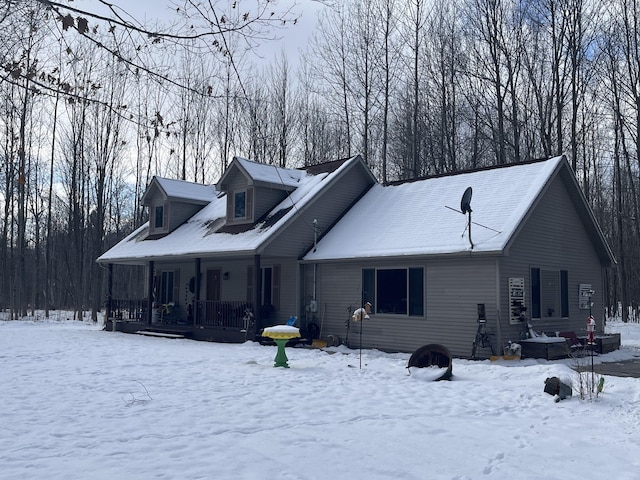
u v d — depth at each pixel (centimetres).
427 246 1552
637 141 2739
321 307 1833
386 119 3056
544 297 1612
